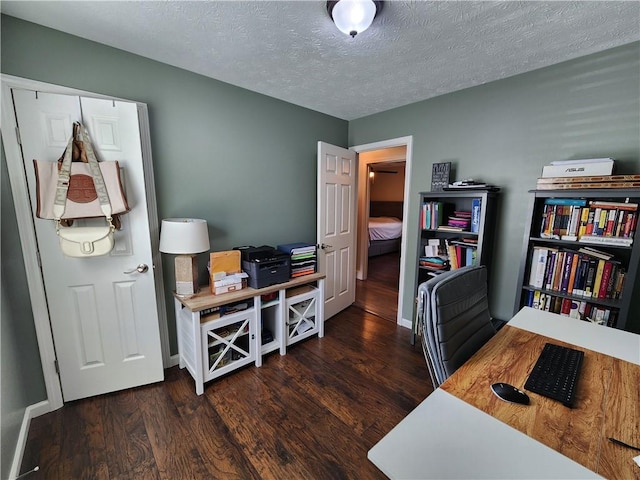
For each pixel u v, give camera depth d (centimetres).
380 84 232
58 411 175
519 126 214
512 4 134
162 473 137
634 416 82
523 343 123
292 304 247
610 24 149
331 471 139
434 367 112
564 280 189
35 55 156
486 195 212
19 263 159
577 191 172
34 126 156
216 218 238
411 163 281
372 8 129
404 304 299
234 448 151
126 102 175
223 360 209
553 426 78
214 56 188
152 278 195
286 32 160
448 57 187
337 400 187
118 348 190
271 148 268
